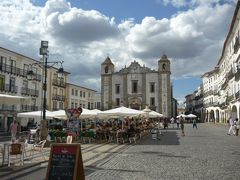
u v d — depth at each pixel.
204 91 109.88
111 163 13.68
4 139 31.03
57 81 65.25
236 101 50.41
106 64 85.06
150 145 22.42
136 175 10.73
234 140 26.31
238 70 45.94
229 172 11.20
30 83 55.75
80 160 8.45
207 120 102.50
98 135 27.39
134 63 83.94
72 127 19.23
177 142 24.69
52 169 8.35
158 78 82.62
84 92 81.06
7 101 14.45
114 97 84.19
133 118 41.91
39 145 17.56
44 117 23.42
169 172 11.25
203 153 16.98
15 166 13.01
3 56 48.62
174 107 120.62
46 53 24.14
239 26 45.88
